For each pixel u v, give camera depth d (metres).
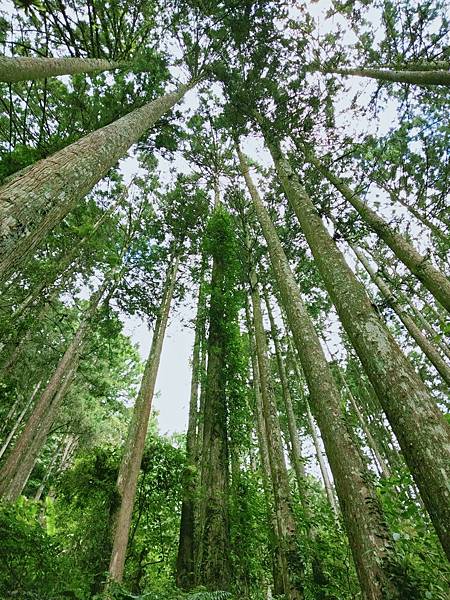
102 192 13.48
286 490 6.89
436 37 7.95
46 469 18.22
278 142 10.01
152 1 8.42
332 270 5.20
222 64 10.84
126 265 13.92
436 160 11.05
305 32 10.05
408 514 4.48
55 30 6.71
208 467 8.66
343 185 9.66
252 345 14.10
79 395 17.19
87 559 7.33
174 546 10.18
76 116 9.29
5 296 9.09
